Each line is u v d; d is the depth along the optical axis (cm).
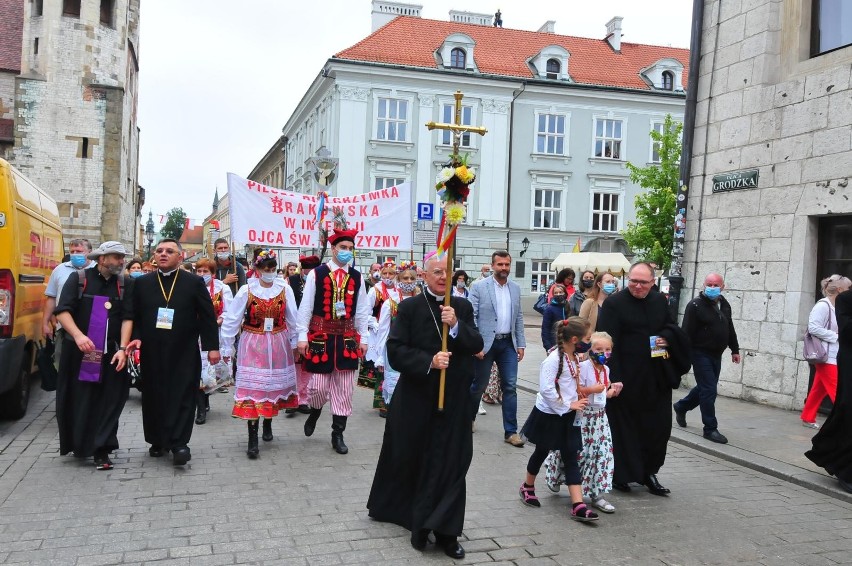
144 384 623
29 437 712
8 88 3375
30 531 451
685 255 1157
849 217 909
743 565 434
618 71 3556
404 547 441
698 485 613
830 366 805
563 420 520
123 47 3105
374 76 3044
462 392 453
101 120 3006
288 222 1123
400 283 942
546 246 3350
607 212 3434
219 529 462
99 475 583
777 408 967
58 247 1083
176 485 560
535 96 3319
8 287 720
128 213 3559
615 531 488
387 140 3062
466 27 3509
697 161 1138
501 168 3250
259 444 711
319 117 3344
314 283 686
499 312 755
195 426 793
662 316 580
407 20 3391
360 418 862
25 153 2920
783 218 980
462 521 430
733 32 1075
